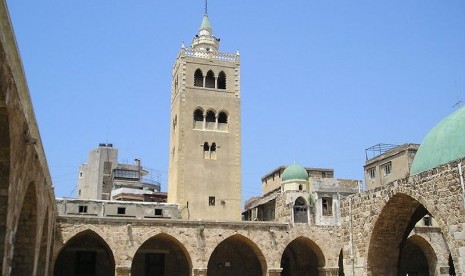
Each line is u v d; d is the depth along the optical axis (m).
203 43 78.94
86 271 55.94
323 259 56.62
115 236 49.75
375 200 32.88
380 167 79.81
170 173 73.56
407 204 31.73
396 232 33.31
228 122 72.38
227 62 75.00
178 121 70.06
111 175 97.19
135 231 50.41
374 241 33.03
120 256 49.31
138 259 57.75
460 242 25.53
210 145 70.38
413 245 65.81
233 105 73.19
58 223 48.19
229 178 69.69
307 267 64.38
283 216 67.88
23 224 25.98
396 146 79.38
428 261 60.59
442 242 59.84
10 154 15.49
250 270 61.88
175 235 51.59
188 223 52.22
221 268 60.91
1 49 12.58
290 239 55.66
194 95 71.75
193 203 67.00
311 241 56.62
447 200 26.67
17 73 14.95
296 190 70.06
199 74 74.25
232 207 68.50
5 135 14.99
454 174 26.34
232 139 71.56
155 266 58.22
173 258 58.81
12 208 16.72
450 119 30.83
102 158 98.81
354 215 35.06
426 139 32.44
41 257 35.88
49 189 31.59
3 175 15.74
